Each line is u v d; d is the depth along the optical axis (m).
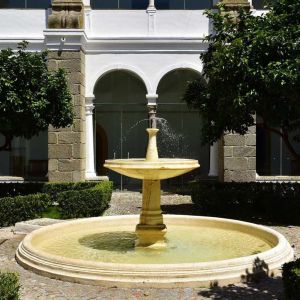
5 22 19.56
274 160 19.27
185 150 20.70
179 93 20.67
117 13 19.81
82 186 16.94
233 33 12.98
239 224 10.23
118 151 20.73
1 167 19.62
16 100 12.94
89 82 19.58
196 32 19.89
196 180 19.36
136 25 19.88
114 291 6.37
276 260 7.35
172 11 19.89
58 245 8.98
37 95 13.54
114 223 10.99
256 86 11.76
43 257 7.27
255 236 9.66
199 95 14.05
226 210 13.95
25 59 13.45
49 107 13.88
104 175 20.62
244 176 18.44
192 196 15.34
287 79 10.70
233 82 11.79
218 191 14.02
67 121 14.43
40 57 14.17
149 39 19.53
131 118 20.75
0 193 16.22
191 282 6.53
